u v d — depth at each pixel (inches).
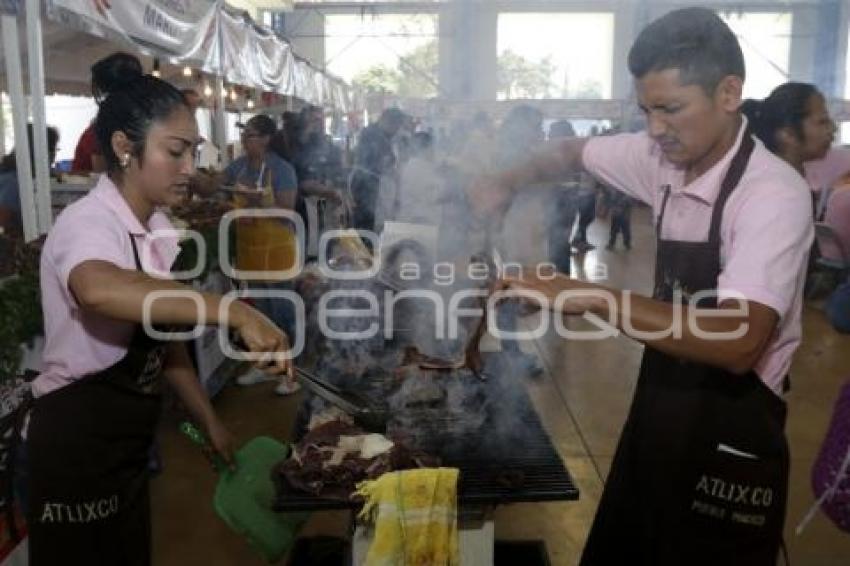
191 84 245.8
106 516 60.0
